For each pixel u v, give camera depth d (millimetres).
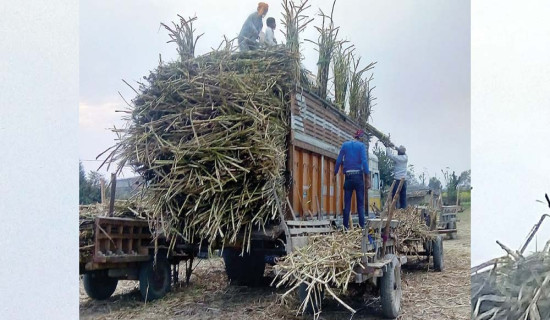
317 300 3975
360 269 3744
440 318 4168
